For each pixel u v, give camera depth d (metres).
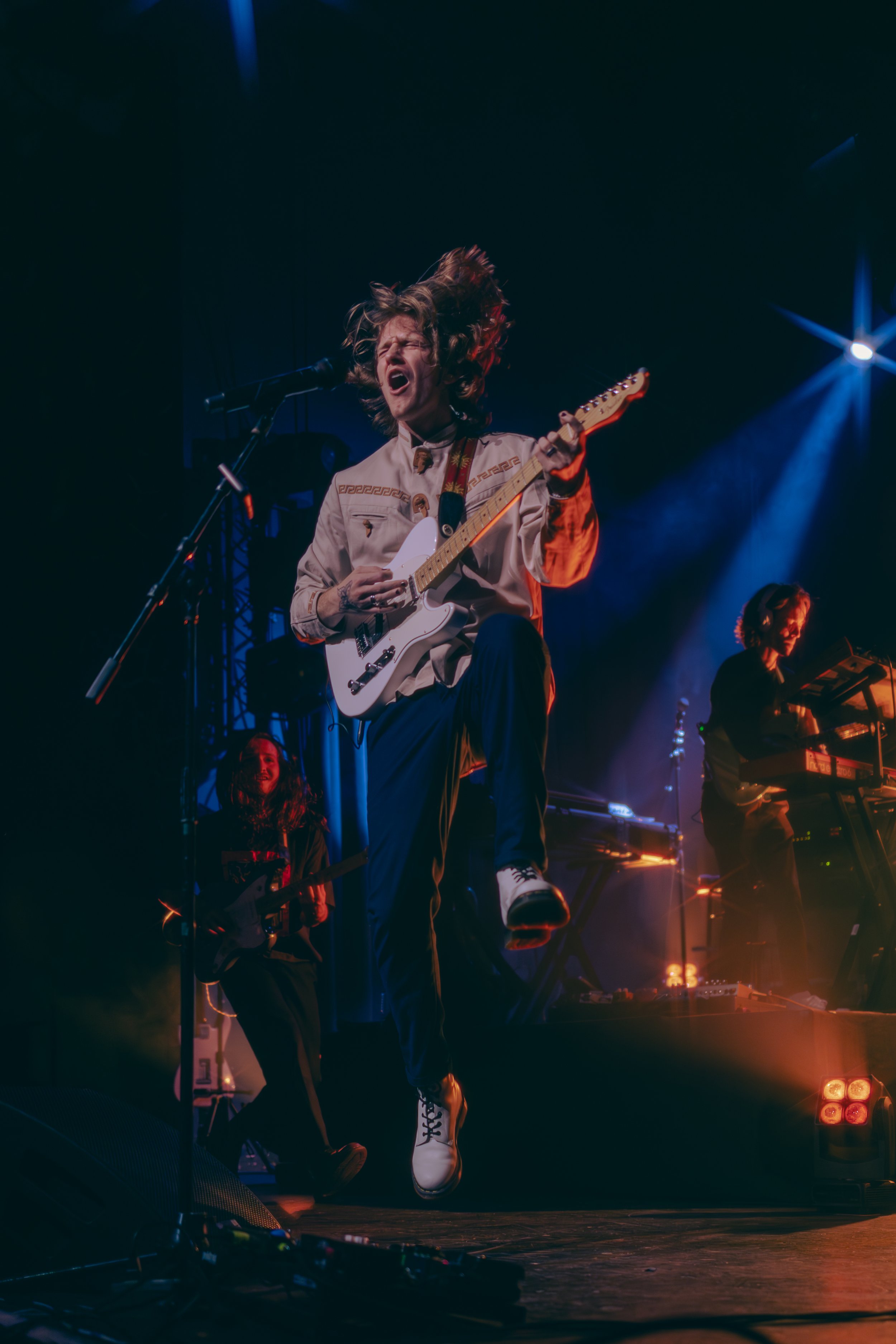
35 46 4.66
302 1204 3.61
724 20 6.89
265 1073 3.71
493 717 2.13
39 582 4.41
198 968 3.85
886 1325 1.54
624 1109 3.71
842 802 4.08
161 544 4.65
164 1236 1.98
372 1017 7.03
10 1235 2.26
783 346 9.23
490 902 6.98
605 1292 1.89
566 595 9.80
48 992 4.17
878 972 3.94
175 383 4.77
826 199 7.93
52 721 4.35
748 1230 2.70
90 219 4.69
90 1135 2.25
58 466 4.51
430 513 2.47
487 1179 3.95
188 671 2.24
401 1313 1.64
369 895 2.35
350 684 2.43
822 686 4.30
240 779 4.18
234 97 6.84
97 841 4.34
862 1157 3.07
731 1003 3.59
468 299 2.57
